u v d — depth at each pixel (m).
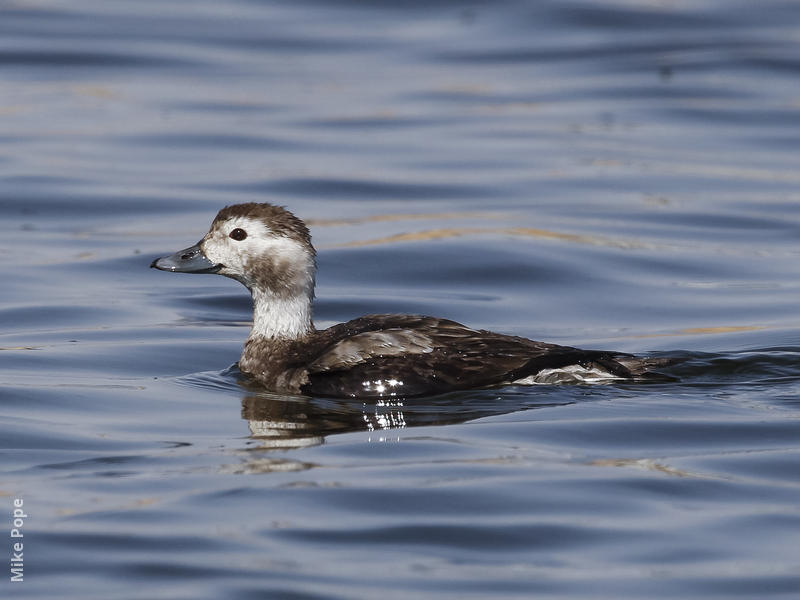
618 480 10.17
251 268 13.27
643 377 12.76
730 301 16.94
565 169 23.66
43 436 11.46
